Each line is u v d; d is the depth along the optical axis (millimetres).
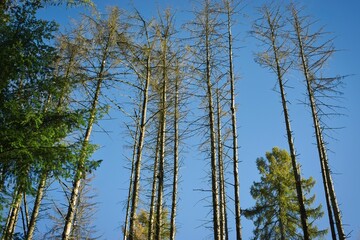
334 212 12242
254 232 21469
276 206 21266
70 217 10312
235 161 12648
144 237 17109
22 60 6902
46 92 7461
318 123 13891
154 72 11711
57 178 7246
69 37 13523
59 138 7410
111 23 12703
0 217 6824
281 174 21672
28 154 6602
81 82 9227
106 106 7832
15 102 6609
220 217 15219
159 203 13258
